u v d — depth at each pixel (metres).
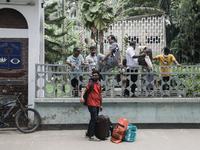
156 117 6.72
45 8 13.48
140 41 15.03
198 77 9.17
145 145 5.41
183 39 13.59
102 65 6.54
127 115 6.66
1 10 6.68
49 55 13.66
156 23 15.27
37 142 5.52
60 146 5.26
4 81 6.70
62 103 6.55
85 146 5.28
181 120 6.77
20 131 6.34
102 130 5.72
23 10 6.67
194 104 6.80
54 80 6.55
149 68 6.59
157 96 6.85
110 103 6.62
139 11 16.70
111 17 9.10
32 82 6.70
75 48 6.74
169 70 6.87
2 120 6.29
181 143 5.57
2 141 5.57
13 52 6.71
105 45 14.28
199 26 13.53
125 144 5.46
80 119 6.59
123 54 14.03
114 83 6.67
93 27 8.96
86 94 5.75
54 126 6.58
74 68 6.66
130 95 6.69
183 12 14.17
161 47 15.03
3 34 6.69
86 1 8.91
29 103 6.68
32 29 6.70
